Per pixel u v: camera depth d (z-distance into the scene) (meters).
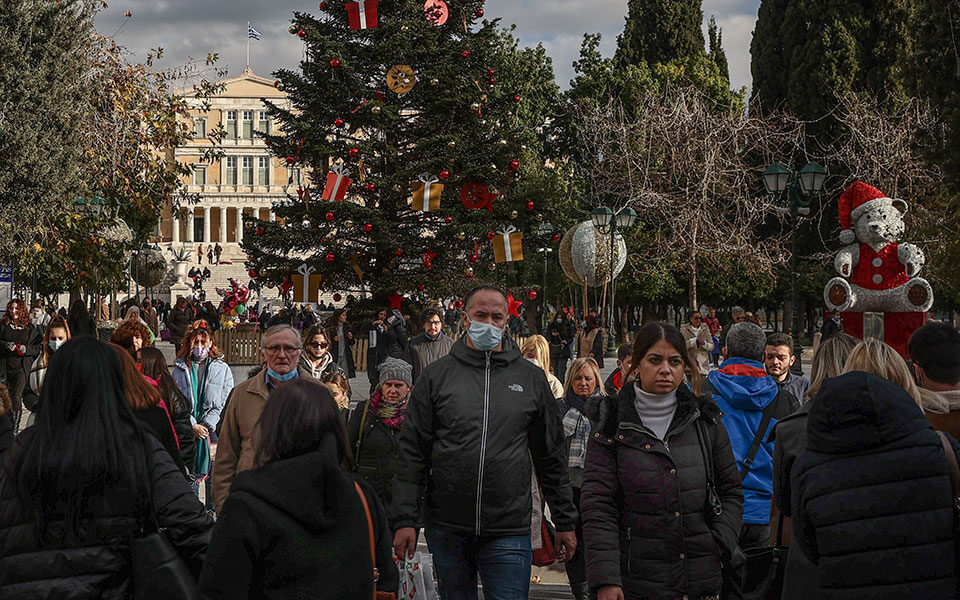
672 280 40.12
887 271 16.86
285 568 2.62
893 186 35.12
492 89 21.88
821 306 45.28
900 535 2.83
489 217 20.72
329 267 21.12
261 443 2.75
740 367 5.18
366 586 2.71
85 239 17.75
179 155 99.06
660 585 3.75
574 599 6.21
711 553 3.80
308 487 2.67
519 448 4.32
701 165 37.91
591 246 30.12
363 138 21.91
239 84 100.50
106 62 17.52
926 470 2.89
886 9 40.78
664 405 3.95
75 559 2.79
